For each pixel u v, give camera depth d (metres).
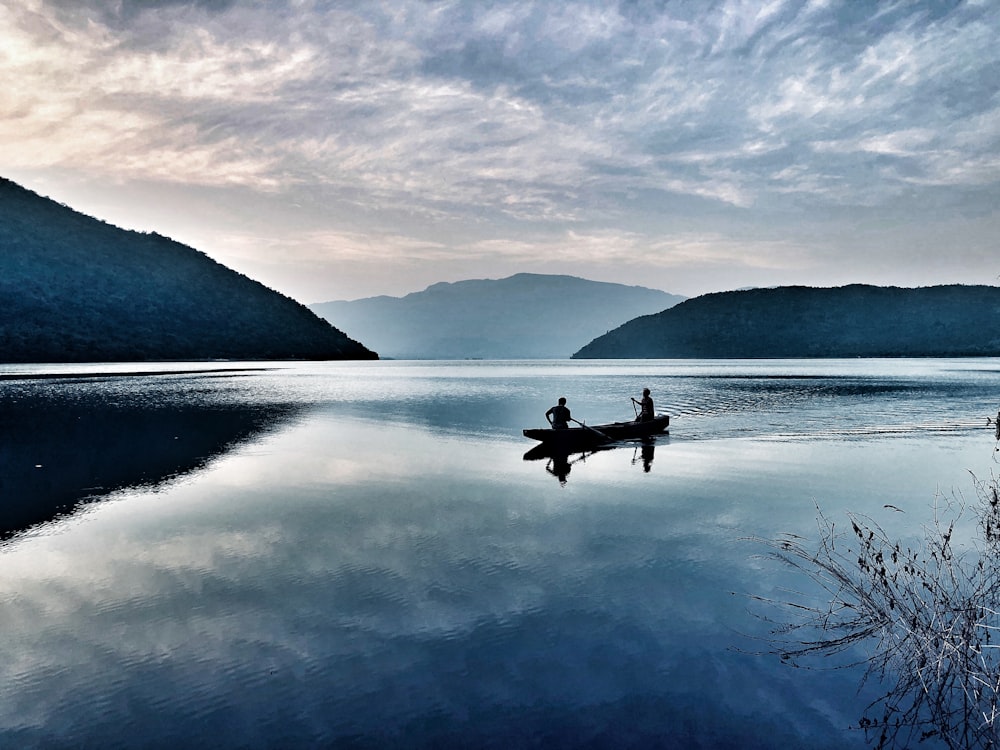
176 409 31.48
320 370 101.38
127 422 25.38
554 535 9.34
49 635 6.09
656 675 5.25
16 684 5.19
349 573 7.74
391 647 5.79
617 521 10.12
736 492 12.29
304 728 4.54
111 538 9.33
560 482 13.38
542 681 5.16
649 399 21.91
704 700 4.86
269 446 18.95
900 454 16.89
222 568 7.96
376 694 4.99
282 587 7.29
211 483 13.40
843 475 13.95
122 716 4.72
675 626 6.18
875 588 6.27
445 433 22.14
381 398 39.78
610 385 55.97
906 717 4.60
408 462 16.05
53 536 9.46
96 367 94.44
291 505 11.36
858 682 5.11
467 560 8.20
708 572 7.67
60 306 134.25
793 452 17.38
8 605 6.83
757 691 4.98
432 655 5.62
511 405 34.56
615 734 4.43
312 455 17.19
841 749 4.23
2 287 128.25
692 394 42.72
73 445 19.08
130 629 6.21
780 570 7.70
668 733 4.44
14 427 23.33
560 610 6.57
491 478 13.88
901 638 5.70
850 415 27.62
